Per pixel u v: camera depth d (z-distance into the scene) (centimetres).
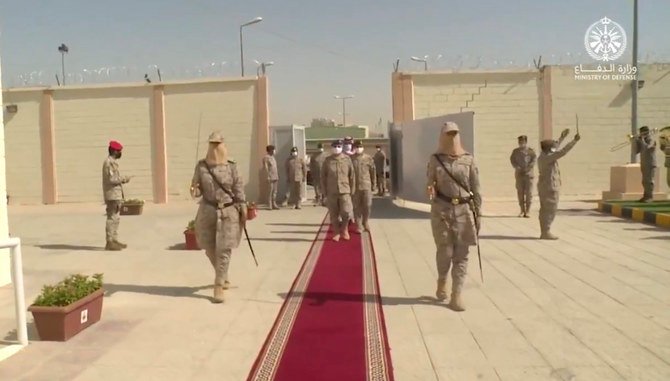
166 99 2036
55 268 913
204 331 577
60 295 561
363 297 696
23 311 536
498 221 1398
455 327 573
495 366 470
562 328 562
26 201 2084
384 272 837
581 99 1997
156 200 2047
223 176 697
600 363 471
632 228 1227
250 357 505
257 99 2003
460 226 628
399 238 1159
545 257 920
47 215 1753
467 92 2012
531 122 2009
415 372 461
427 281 777
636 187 1645
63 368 483
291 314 628
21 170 2083
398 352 505
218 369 478
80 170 2072
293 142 2031
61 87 2056
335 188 1123
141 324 602
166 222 1505
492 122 2014
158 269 892
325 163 1138
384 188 2352
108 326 595
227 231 694
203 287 767
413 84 2022
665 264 852
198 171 704
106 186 1072
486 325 577
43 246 1146
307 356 498
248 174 2019
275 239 1169
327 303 671
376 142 4097
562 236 1133
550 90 1992
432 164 643
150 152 2047
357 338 544
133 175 2052
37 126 2073
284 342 536
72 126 2067
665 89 1973
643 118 1986
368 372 461
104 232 1360
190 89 2027
